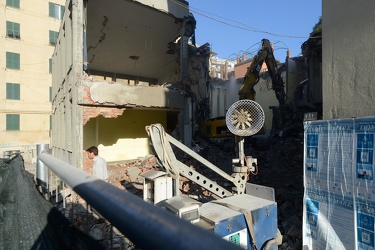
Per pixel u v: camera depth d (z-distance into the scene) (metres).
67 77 9.73
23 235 1.47
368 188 3.12
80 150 7.98
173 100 10.31
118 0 10.28
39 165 3.97
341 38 3.68
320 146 3.83
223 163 11.16
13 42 23.00
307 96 19.23
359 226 3.22
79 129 8.05
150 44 14.41
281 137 15.25
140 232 0.52
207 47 15.40
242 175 5.32
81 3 8.23
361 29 3.40
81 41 8.18
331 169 3.63
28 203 1.72
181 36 11.33
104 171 5.81
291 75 21.84
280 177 8.82
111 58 15.99
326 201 3.69
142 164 11.15
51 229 1.22
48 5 24.75
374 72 3.22
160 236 0.47
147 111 14.06
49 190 2.67
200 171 9.77
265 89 25.08
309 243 3.90
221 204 3.65
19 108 23.23
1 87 22.44
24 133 23.36
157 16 11.68
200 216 3.21
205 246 0.40
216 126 14.62
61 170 1.21
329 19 3.88
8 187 2.36
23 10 23.48
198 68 14.92
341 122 3.53
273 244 3.49
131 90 9.11
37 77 24.19
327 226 3.63
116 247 3.06
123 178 8.87
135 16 11.67
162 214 0.54
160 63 16.77
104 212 0.67
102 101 8.42
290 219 5.23
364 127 3.21
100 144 12.57
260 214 3.42
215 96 26.31
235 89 26.80
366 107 3.32
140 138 13.78
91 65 16.91
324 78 3.95
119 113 9.08
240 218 3.21
